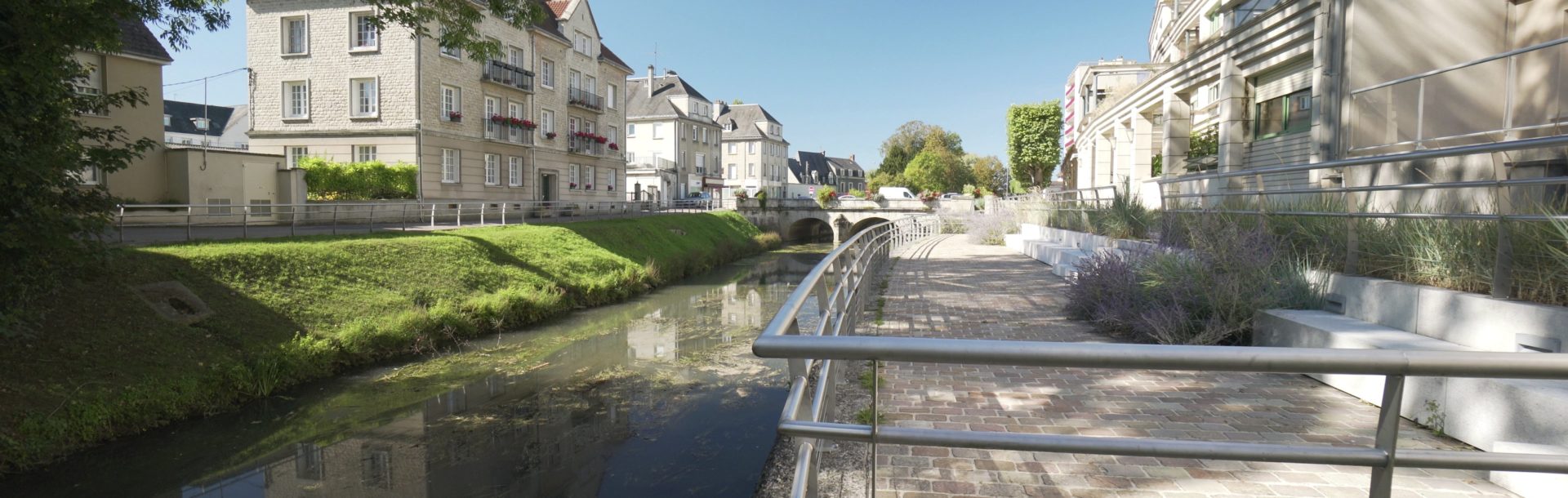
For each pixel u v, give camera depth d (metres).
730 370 12.55
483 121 31.58
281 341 11.95
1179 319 6.04
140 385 9.66
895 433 1.54
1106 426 3.97
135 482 8.01
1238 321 6.00
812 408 2.30
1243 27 13.85
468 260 18.20
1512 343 3.91
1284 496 3.02
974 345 1.41
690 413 10.18
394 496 7.75
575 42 39.66
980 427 3.97
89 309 10.45
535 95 35.56
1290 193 6.47
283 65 28.33
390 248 16.75
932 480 3.23
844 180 115.12
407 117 27.50
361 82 28.06
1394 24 10.75
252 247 13.94
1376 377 4.25
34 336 9.02
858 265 7.16
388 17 13.41
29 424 8.32
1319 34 11.53
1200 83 16.08
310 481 8.14
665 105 65.69
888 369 5.25
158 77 21.83
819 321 3.58
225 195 22.39
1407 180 6.80
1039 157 47.97
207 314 11.71
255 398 10.73
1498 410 3.39
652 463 8.41
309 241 15.87
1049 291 9.80
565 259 21.53
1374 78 10.82
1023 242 16.69
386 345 13.23
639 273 23.47
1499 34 10.72
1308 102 12.65
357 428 9.73
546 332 15.97
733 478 7.92
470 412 10.34
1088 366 1.36
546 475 8.18
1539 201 4.27
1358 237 5.59
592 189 42.16
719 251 34.72
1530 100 7.96
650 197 54.88
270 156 23.72
